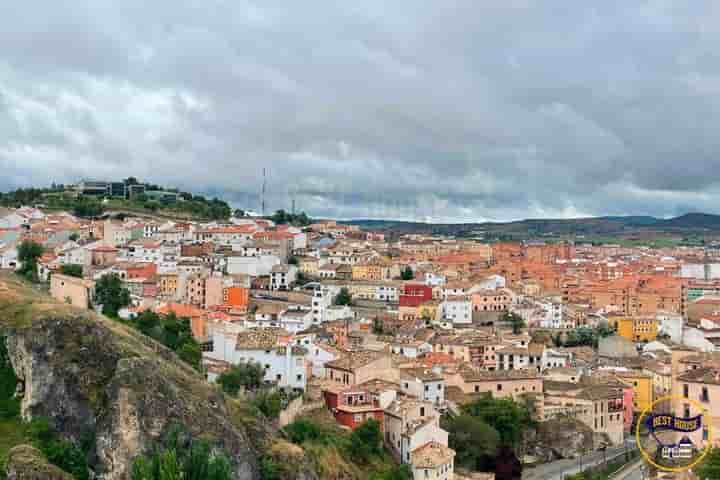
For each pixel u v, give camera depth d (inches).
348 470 6870.1
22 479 4815.5
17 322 6136.8
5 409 5728.3
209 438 5625.0
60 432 5590.6
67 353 5856.3
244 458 5807.1
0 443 5315.0
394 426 7559.1
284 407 7278.5
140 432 5457.7
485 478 7485.2
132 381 5649.6
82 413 5639.8
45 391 5723.4
